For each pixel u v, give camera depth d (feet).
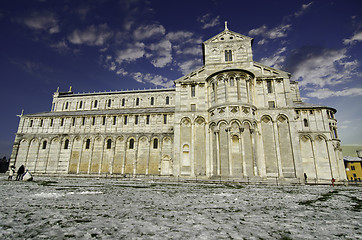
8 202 39.24
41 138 179.01
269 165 117.91
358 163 221.46
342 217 32.63
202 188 76.07
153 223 27.55
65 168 168.66
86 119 179.01
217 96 125.49
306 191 71.56
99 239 21.22
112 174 159.63
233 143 113.91
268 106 127.03
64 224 26.11
